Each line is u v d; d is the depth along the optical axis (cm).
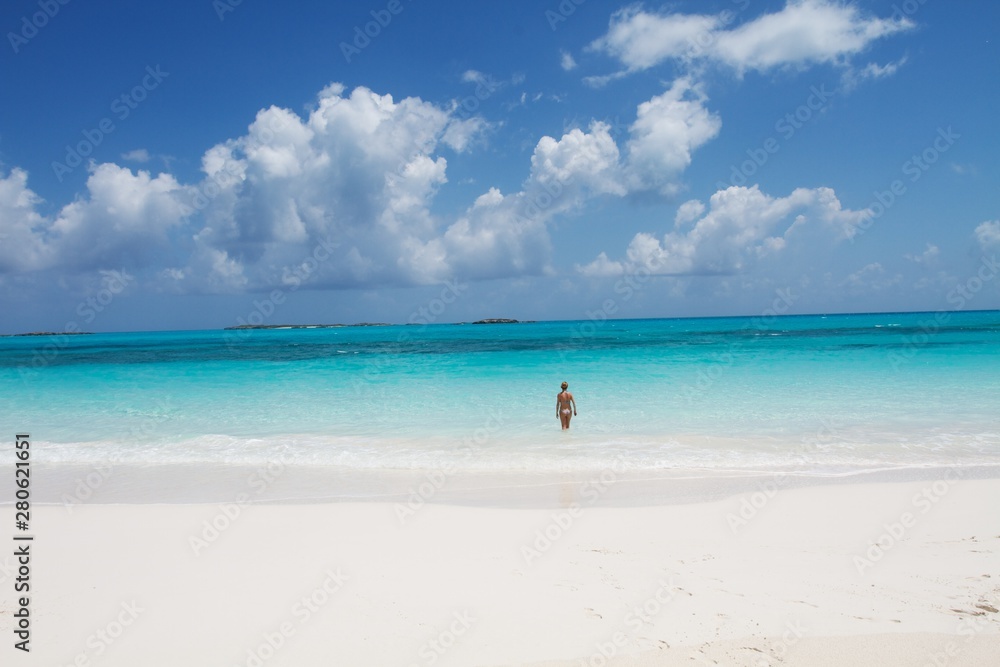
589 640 455
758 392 1791
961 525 718
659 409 1573
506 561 628
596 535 709
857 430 1291
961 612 491
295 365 3020
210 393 2031
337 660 435
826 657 423
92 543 701
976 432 1248
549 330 9512
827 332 5759
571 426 1404
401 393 1953
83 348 5675
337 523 768
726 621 481
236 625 493
